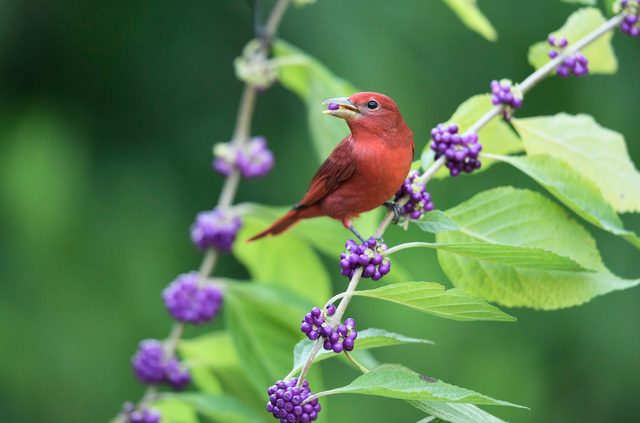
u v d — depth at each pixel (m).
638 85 13.03
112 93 13.15
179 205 12.92
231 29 13.39
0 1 12.89
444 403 4.05
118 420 6.82
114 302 12.32
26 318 12.15
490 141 5.59
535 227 5.02
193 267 12.77
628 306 13.06
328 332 4.10
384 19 12.73
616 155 5.32
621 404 12.88
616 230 4.88
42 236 12.22
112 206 12.64
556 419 12.82
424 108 12.52
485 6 13.01
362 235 6.65
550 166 5.08
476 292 5.02
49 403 12.14
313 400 3.99
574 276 4.93
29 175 12.34
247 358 6.48
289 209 6.66
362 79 12.37
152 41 13.27
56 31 13.09
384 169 5.93
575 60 5.36
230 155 7.38
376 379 3.87
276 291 6.66
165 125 13.17
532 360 12.80
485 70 12.89
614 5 5.58
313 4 12.55
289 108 13.23
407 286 4.10
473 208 5.06
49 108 12.90
